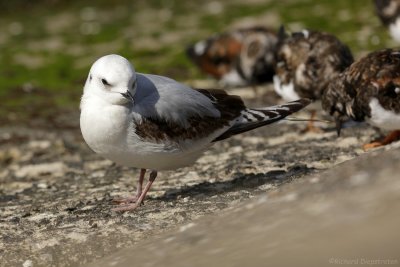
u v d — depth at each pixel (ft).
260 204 28.60
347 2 104.27
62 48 96.48
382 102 40.01
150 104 34.96
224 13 108.58
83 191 43.52
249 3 113.60
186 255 25.81
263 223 26.03
